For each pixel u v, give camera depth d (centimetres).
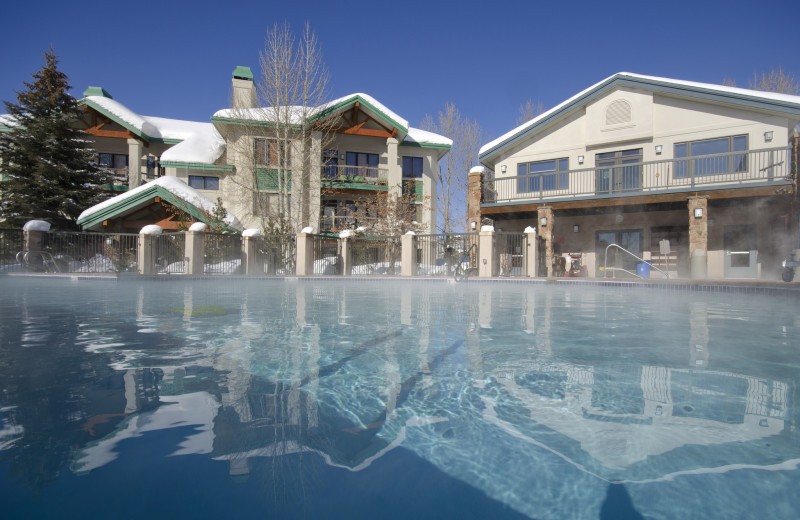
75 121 2088
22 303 527
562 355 243
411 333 319
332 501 94
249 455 118
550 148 1711
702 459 115
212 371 204
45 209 1814
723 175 1391
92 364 214
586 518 88
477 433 134
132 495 96
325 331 326
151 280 1049
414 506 93
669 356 240
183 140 2345
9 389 171
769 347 266
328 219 2225
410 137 2366
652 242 1534
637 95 1527
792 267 909
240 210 2088
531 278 1073
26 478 102
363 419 145
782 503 94
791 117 1310
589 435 132
